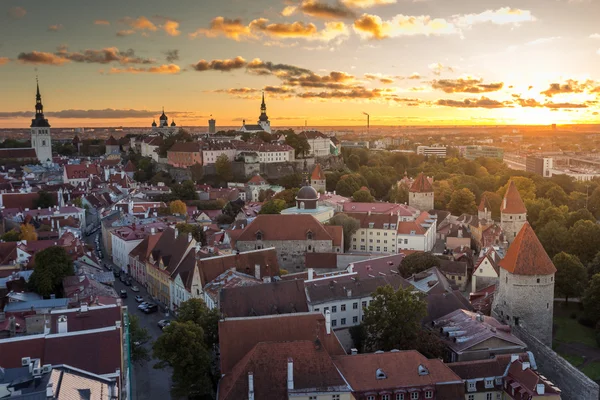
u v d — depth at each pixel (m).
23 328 107.00
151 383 108.06
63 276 136.88
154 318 142.50
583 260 179.75
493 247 179.50
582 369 115.69
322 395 81.00
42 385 67.62
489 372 90.69
